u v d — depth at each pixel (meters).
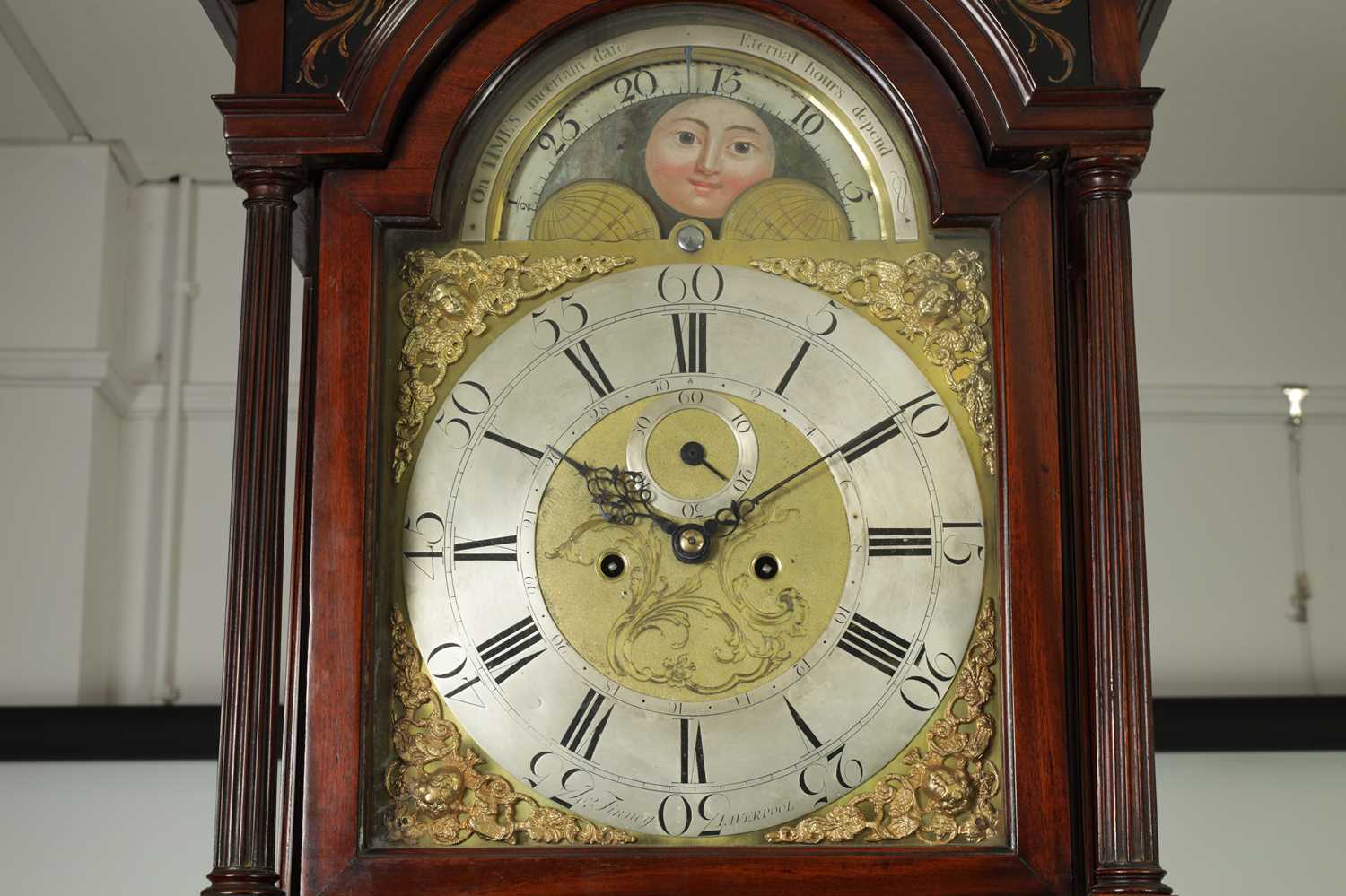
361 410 2.27
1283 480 5.54
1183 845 5.11
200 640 5.31
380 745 2.21
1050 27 2.37
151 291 5.52
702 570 2.29
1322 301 5.68
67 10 4.66
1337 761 5.17
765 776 2.22
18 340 5.26
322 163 2.35
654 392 2.35
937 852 2.17
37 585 5.12
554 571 2.28
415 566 2.27
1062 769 2.20
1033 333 2.32
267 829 2.15
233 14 2.45
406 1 2.36
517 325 2.37
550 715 2.24
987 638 2.26
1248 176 5.65
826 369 2.36
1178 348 5.64
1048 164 2.36
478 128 2.42
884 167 2.42
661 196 2.43
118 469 5.39
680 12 2.44
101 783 5.02
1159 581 5.45
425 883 2.14
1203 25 4.75
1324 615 5.45
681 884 2.14
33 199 5.36
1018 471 2.28
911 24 2.39
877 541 2.30
